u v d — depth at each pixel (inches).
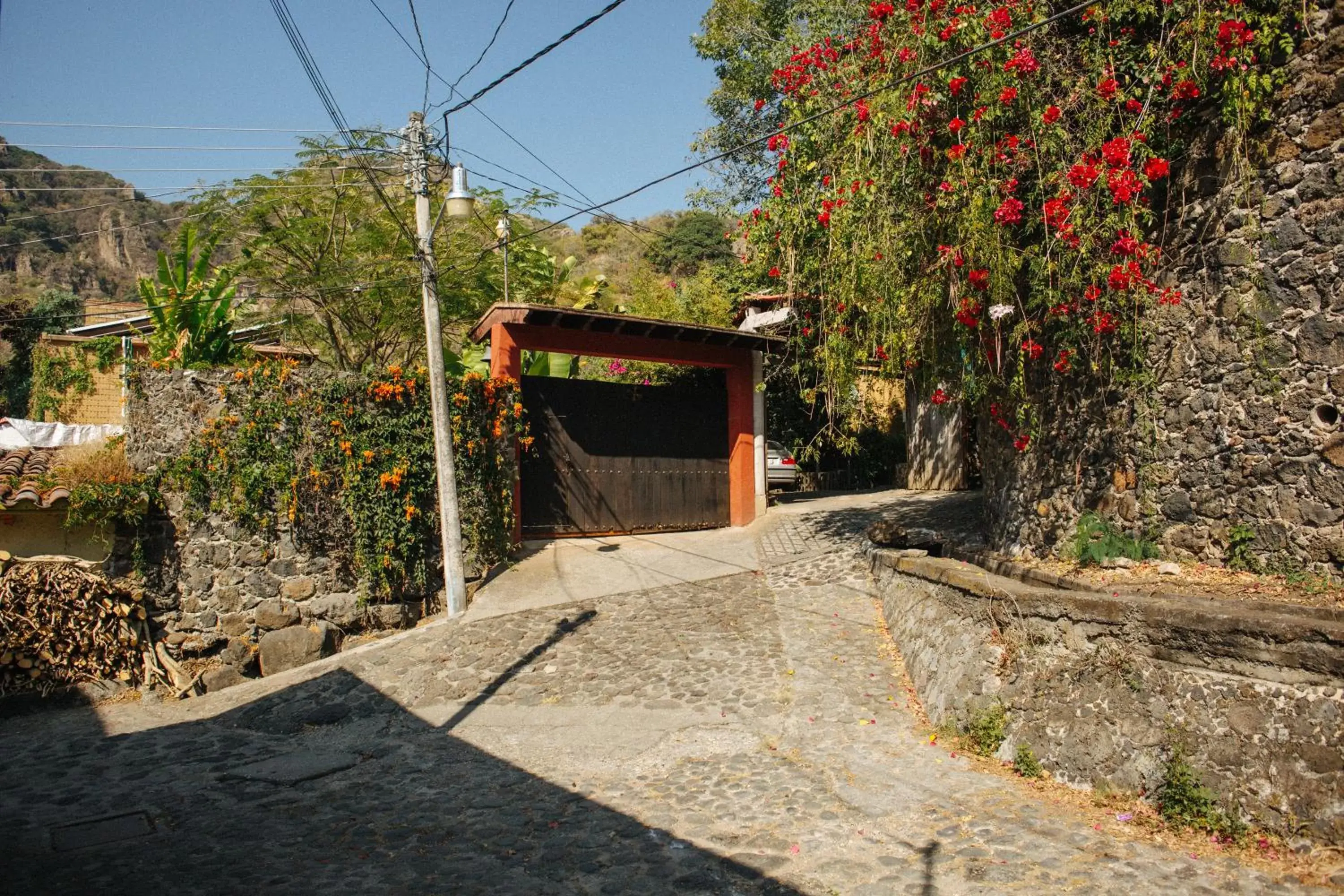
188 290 552.1
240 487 407.8
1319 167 234.8
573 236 1902.1
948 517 496.4
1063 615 230.5
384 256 667.4
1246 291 252.4
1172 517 276.2
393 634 426.9
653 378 626.5
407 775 259.8
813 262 358.9
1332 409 232.2
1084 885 166.9
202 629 403.2
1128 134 258.8
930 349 323.6
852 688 295.7
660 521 564.1
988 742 235.9
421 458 438.0
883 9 306.2
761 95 626.8
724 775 240.4
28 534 403.2
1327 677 175.3
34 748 313.7
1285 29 242.8
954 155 277.7
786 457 737.6
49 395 722.8
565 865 192.5
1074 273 258.2
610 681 322.7
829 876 180.2
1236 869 167.5
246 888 185.2
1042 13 283.3
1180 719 195.8
